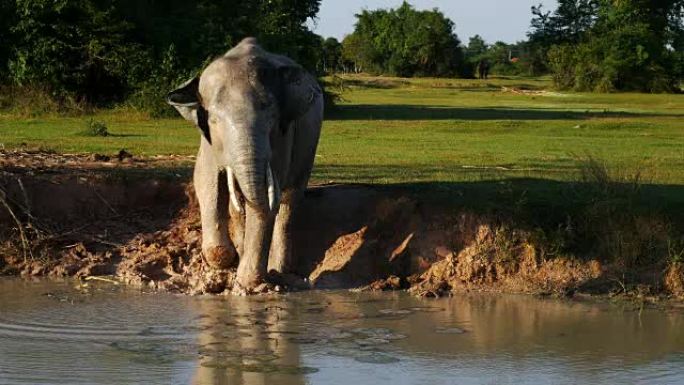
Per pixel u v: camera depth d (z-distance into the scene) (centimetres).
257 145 1153
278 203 1190
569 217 1355
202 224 1307
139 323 1109
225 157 1173
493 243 1346
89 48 3192
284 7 3725
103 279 1332
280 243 1334
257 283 1264
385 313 1184
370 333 1091
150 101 3164
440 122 3231
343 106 4453
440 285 1310
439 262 1347
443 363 985
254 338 1058
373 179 1612
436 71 12012
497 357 1012
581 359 1010
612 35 7838
